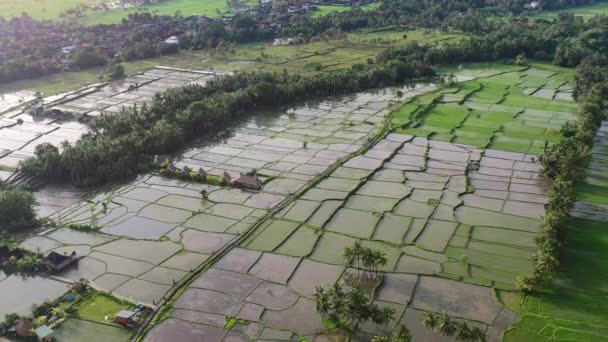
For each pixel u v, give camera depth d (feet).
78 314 266.16
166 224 347.15
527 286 272.31
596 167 423.64
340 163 428.97
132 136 451.12
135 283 289.12
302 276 291.99
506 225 338.34
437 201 368.68
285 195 380.37
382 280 287.07
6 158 449.89
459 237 326.03
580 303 266.98
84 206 374.22
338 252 312.91
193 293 279.28
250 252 314.14
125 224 348.18
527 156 438.40
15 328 255.09
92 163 413.80
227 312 265.34
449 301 270.26
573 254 307.99
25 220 347.36
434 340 242.99
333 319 257.96
